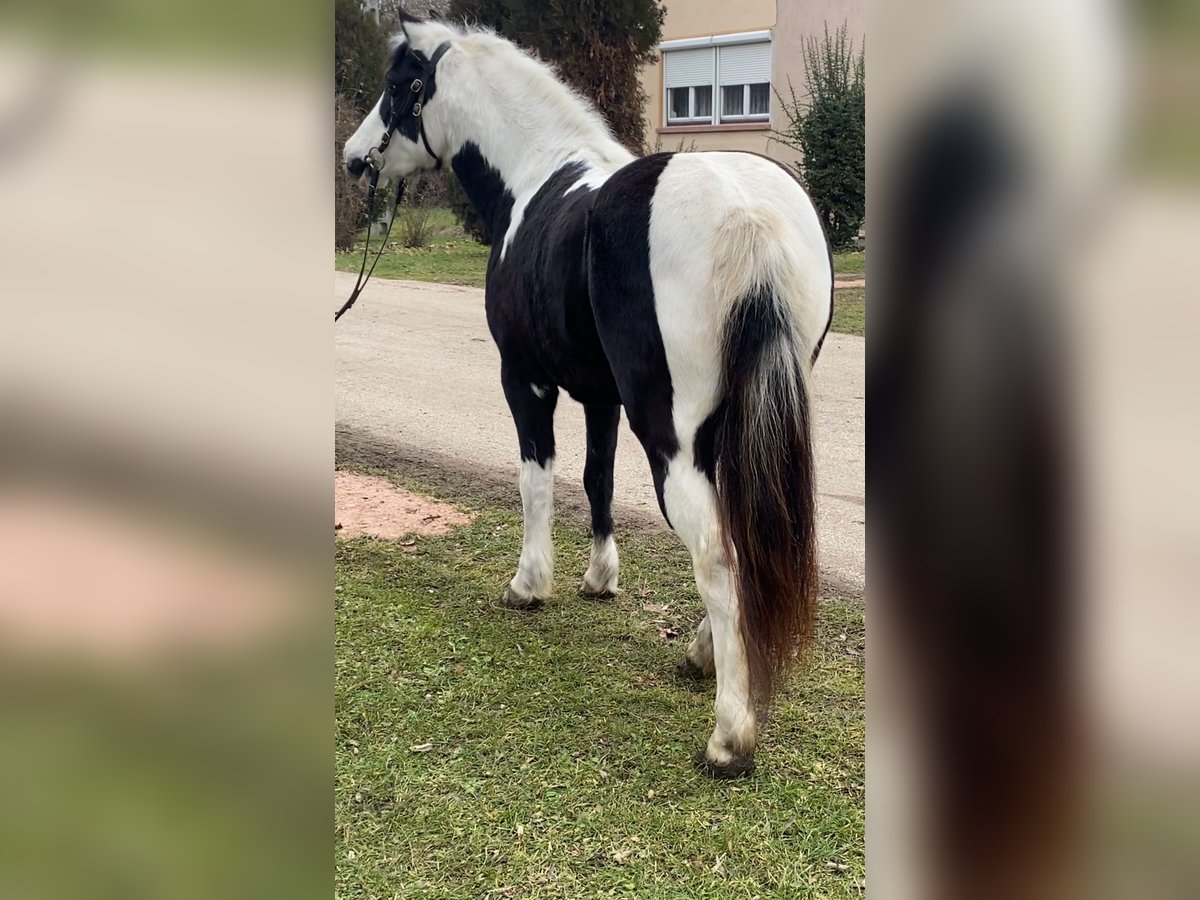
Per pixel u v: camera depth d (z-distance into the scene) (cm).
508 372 324
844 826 224
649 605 353
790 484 214
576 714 277
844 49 1266
